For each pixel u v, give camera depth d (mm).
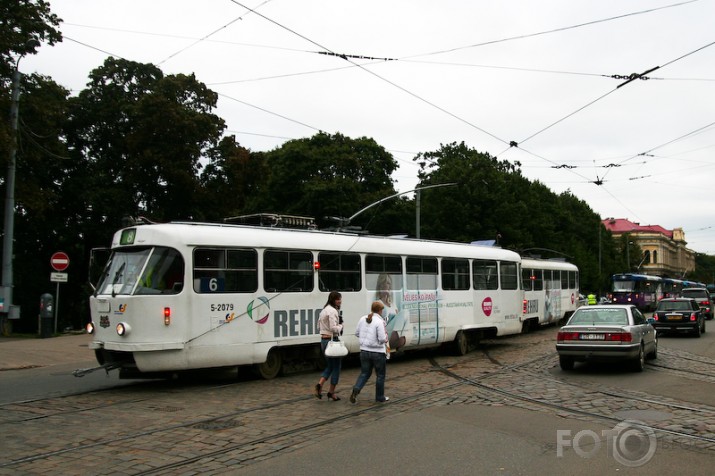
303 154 48562
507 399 10617
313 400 10531
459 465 6609
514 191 51625
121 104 33812
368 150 51719
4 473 6348
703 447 7379
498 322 20281
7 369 15250
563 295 33031
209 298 12125
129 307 11398
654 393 11250
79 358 17656
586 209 77062
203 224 12609
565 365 14406
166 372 11828
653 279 51375
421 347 17234
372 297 15586
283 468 6531
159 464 6684
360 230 16938
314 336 13953
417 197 32562
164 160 32625
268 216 14727
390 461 6762
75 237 34781
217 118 35938
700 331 27047
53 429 8312
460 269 18750
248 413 9406
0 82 25078
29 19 25594
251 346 12672
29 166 29312
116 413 9398
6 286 23750
